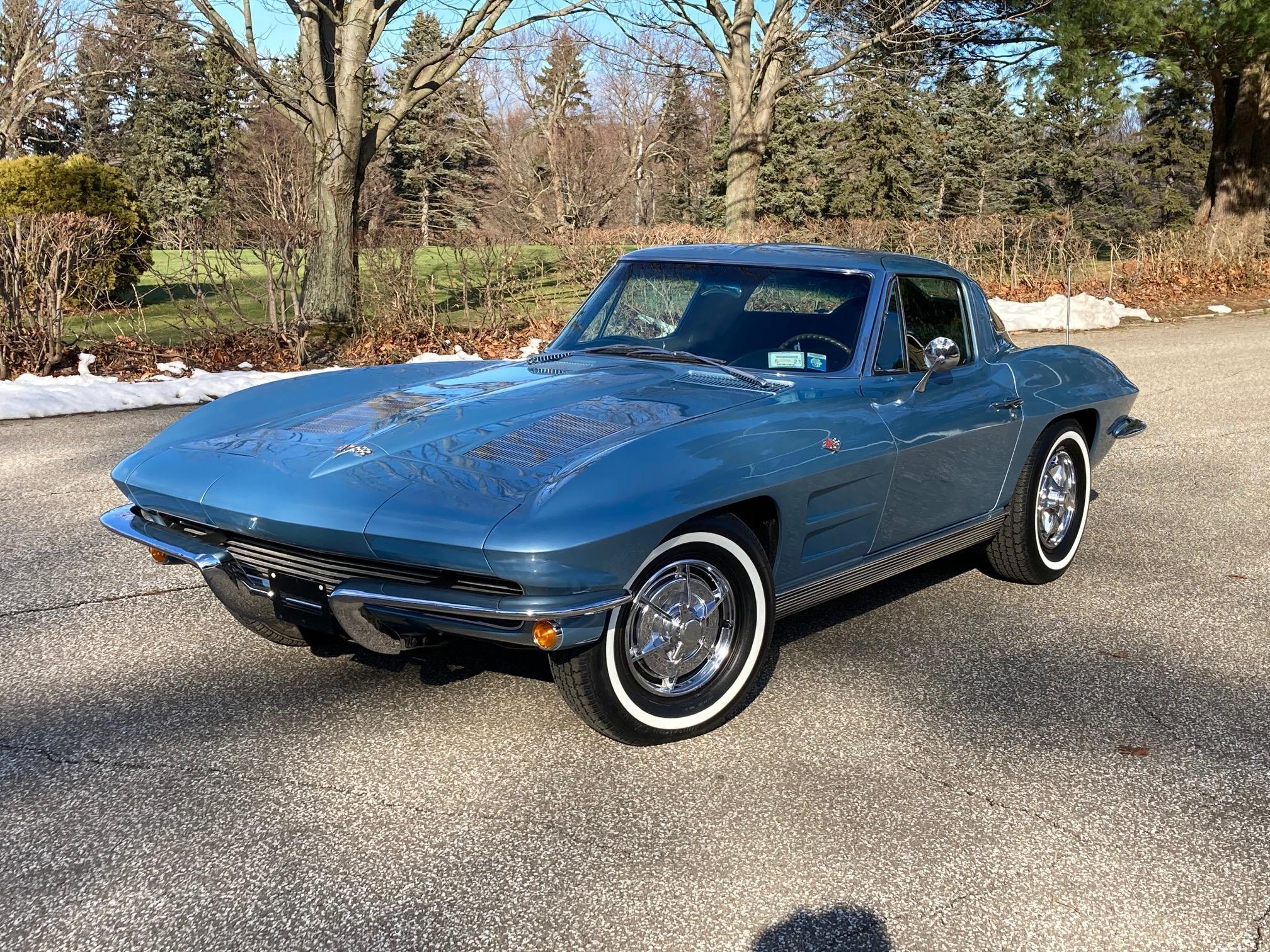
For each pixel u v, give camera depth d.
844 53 17.75
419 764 3.07
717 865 2.59
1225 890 2.54
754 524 3.42
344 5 13.48
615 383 3.64
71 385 9.77
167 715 3.37
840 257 4.23
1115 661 3.96
